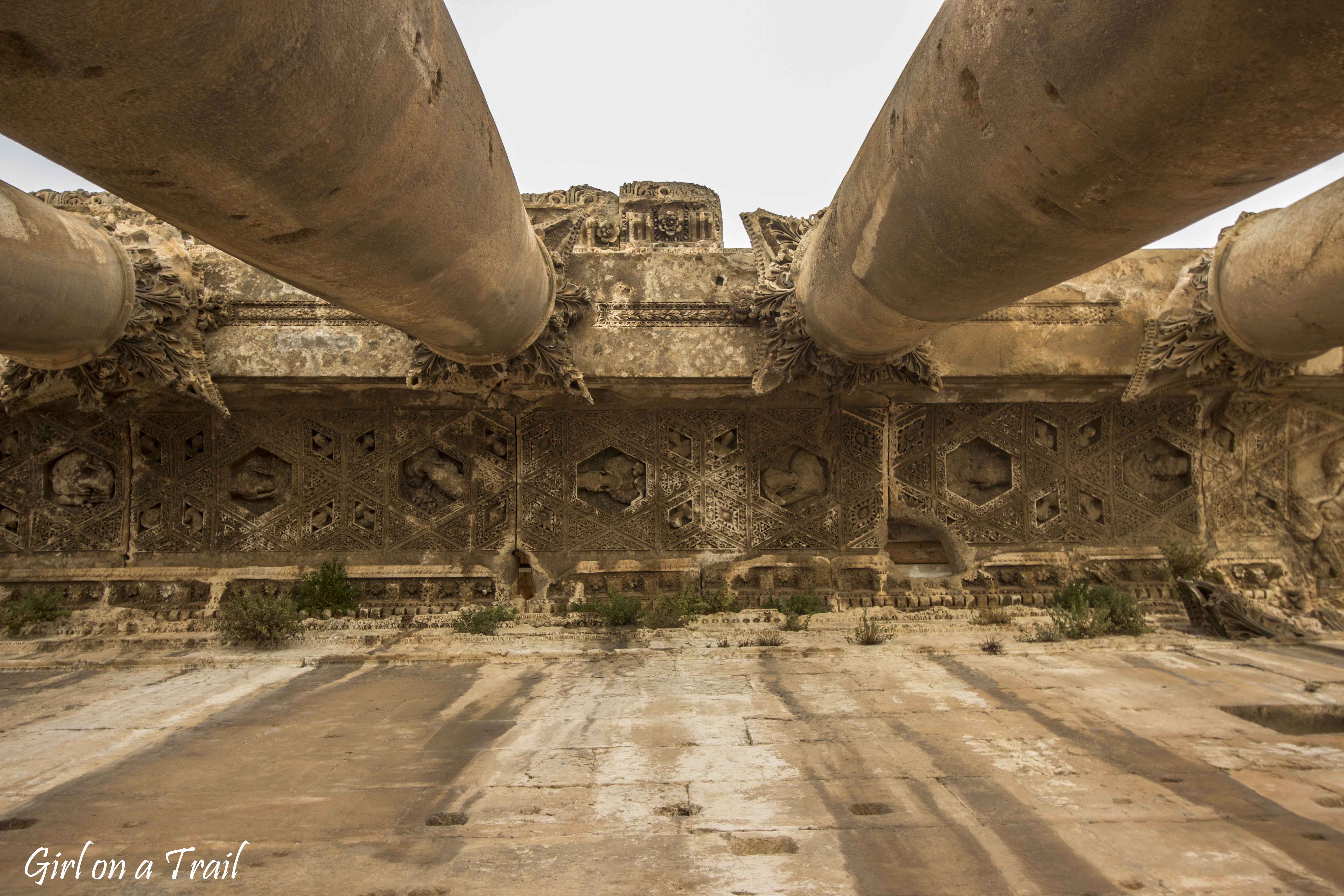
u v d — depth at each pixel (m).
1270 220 6.40
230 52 1.97
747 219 7.74
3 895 2.91
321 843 3.34
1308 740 4.55
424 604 8.44
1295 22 1.74
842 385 7.60
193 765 4.37
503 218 4.35
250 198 2.75
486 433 8.73
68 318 5.91
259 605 7.57
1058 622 7.56
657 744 4.62
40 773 4.27
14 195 5.07
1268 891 2.78
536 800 3.81
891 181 3.84
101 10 1.70
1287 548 8.84
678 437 8.77
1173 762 4.18
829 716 5.14
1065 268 3.67
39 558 8.53
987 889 2.84
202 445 8.61
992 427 8.77
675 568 8.61
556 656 7.00
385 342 7.79
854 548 8.67
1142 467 8.84
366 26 2.36
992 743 4.54
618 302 7.98
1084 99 2.30
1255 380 7.60
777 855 3.17
